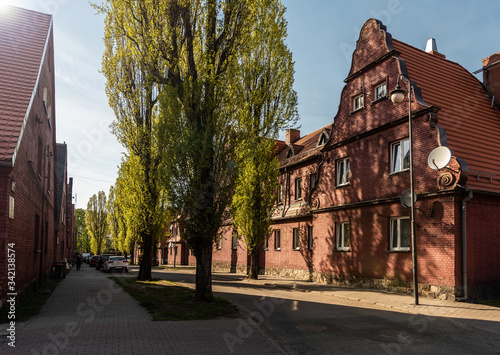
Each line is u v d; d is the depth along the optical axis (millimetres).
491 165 13914
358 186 17109
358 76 17891
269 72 20000
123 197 21547
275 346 6852
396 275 14531
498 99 17438
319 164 20234
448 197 12539
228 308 10586
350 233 17328
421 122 13984
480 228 12719
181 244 48406
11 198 9258
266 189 20594
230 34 12344
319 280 19328
